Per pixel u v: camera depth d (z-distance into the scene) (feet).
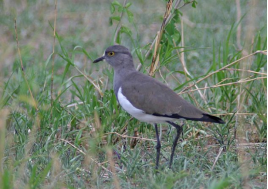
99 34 67.46
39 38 65.87
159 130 42.29
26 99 38.06
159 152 35.83
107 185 32.78
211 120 34.32
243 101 39.58
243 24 65.36
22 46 61.41
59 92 42.86
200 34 64.28
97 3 79.82
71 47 63.72
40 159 35.45
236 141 38.73
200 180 32.14
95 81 44.29
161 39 41.73
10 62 55.57
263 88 43.68
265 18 65.41
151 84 35.91
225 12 71.92
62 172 33.22
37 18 71.20
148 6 77.36
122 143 40.04
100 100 42.57
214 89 44.42
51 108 40.57
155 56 40.75
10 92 45.80
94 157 36.86
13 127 39.29
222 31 64.54
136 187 32.24
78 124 41.96
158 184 31.53
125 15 72.84
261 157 35.73
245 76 40.06
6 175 29.12
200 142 39.37
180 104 34.91
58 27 70.38
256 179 33.53
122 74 38.17
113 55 38.68
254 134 40.98
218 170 34.14
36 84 43.75
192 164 34.99
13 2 74.33
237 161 35.55
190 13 72.28
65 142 38.60
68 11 75.97
